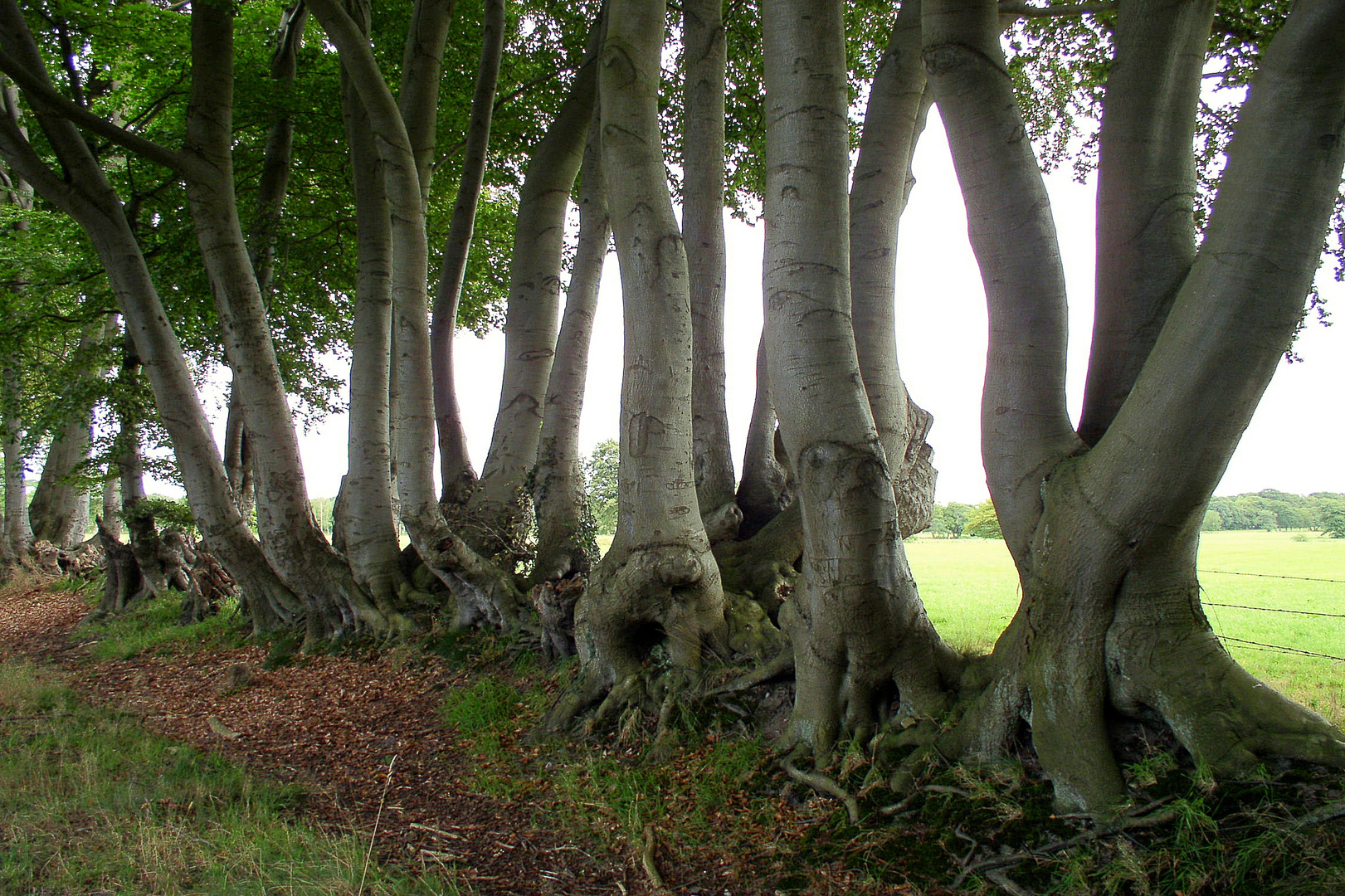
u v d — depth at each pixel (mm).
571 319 10344
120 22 13781
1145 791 4109
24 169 11516
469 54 14484
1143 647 4266
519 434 11305
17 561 24078
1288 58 3320
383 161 9914
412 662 10125
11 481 24406
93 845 4965
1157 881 3684
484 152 12047
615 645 7199
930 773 4965
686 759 6184
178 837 5062
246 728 8664
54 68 15914
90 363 15555
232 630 13953
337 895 4293
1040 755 4504
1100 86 10273
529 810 5793
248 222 16281
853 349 5406
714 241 8938
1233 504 44375
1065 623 4449
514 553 10891
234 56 14680
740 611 7289
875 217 6574
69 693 10258
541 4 13945
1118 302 4820
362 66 9789
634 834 5164
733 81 13367
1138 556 4164
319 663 11180
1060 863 4008
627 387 7047
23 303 16594
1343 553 20359
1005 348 4828
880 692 5645
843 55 5473
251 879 4469
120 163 19172
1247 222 3449
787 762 5621
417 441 9719
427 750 7320
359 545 11750
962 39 4789
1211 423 3674
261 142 17344
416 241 9922
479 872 4895
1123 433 3986
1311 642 10391
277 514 12109
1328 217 3453
